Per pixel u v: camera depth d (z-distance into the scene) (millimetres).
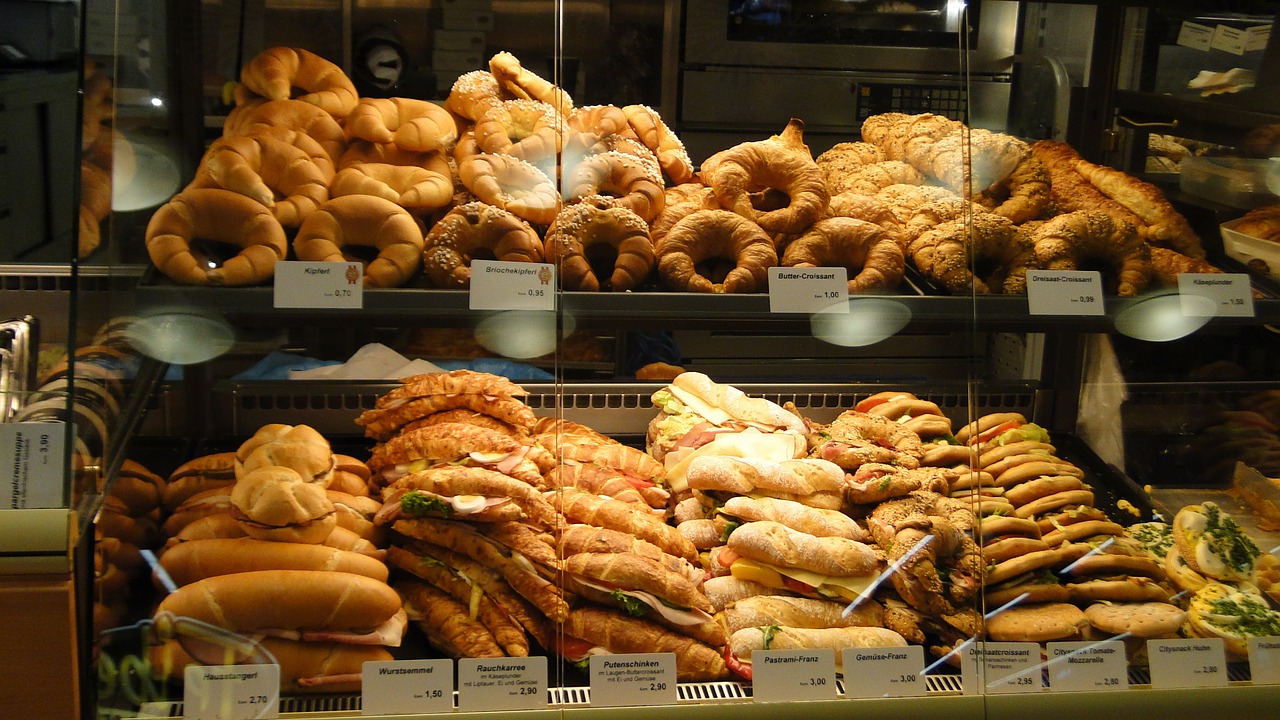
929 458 1614
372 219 1375
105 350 1239
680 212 1535
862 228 1523
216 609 1238
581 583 1342
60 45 1295
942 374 1768
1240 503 1606
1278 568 1494
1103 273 1584
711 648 1330
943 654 1362
